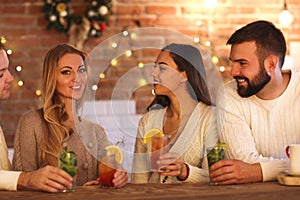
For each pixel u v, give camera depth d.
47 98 2.57
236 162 2.19
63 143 2.55
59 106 2.57
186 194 1.99
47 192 2.06
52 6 4.53
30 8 4.61
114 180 2.14
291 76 2.47
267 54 2.37
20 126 2.59
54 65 2.56
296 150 2.16
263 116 2.47
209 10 4.75
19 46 4.59
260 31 2.38
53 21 4.52
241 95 2.42
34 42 4.61
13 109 4.56
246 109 2.48
